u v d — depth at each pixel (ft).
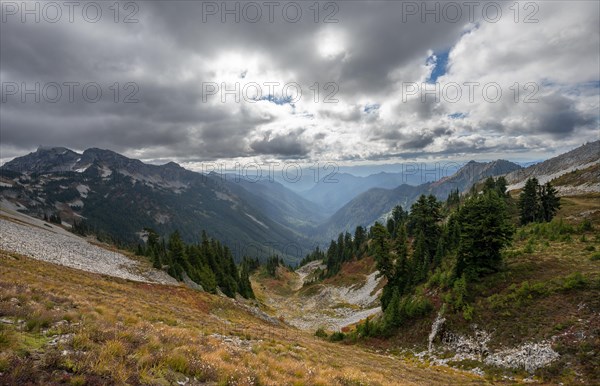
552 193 235.61
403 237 187.01
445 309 117.70
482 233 123.54
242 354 51.19
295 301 336.49
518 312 99.60
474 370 91.15
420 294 144.77
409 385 62.23
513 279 115.03
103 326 42.16
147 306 87.35
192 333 58.85
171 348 41.27
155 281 193.47
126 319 56.90
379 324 140.26
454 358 100.48
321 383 44.70
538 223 204.74
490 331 99.81
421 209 219.61
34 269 102.78
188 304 144.05
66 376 27.27
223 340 64.03
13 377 24.57
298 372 47.67
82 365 29.12
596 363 72.79
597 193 317.63
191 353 41.19
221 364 40.16
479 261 124.88
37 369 27.02
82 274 135.64
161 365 34.24
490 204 126.62
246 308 177.78
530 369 81.15
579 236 160.04
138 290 134.31
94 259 201.16
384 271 181.88
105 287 110.83
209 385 34.63
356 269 358.23
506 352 90.02
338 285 339.57
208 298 169.17
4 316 38.63
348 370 60.80
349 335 148.97
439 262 190.39
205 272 253.24
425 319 125.39
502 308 104.42
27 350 30.30
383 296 179.73
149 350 38.14
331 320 240.32
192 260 262.26
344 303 281.74
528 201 240.94
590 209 235.61
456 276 131.85
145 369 32.30
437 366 98.27
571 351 78.38
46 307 46.57
